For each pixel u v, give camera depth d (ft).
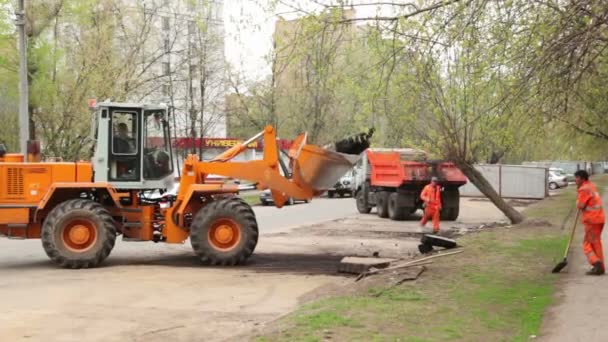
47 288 38.06
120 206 48.52
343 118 101.19
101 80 89.45
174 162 55.52
